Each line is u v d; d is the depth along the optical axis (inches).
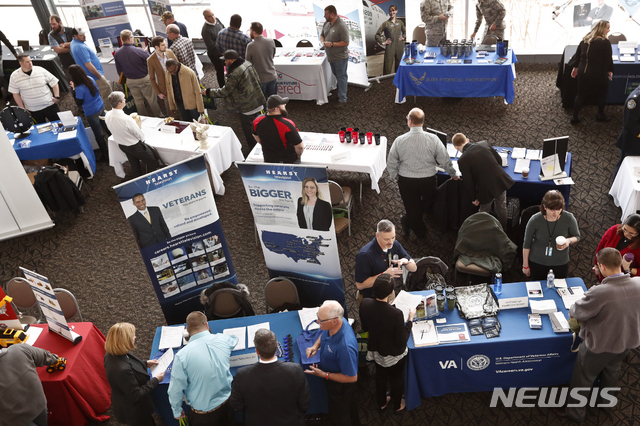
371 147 233.9
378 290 126.5
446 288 150.3
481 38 358.0
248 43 297.3
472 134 284.8
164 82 296.5
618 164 229.6
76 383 149.9
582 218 220.2
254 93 263.7
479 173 186.2
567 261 161.0
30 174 254.7
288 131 210.2
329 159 228.2
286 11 366.3
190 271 172.7
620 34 296.8
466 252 181.9
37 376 136.6
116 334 129.9
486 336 142.0
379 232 144.5
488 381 151.0
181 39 304.8
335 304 125.8
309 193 157.5
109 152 264.5
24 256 233.3
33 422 137.2
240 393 123.3
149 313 198.1
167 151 252.7
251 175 160.2
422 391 152.6
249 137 279.0
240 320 157.9
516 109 304.0
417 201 204.5
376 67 350.6
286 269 181.0
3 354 131.3
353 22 326.6
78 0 405.7
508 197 205.2
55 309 150.2
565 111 296.7
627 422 144.8
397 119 309.1
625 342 127.0
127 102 311.9
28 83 284.4
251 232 235.0
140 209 155.6
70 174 257.4
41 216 245.3
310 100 341.7
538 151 219.5
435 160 195.5
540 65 348.8
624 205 207.8
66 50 353.4
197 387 128.7
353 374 128.5
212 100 318.7
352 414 146.1
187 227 165.2
